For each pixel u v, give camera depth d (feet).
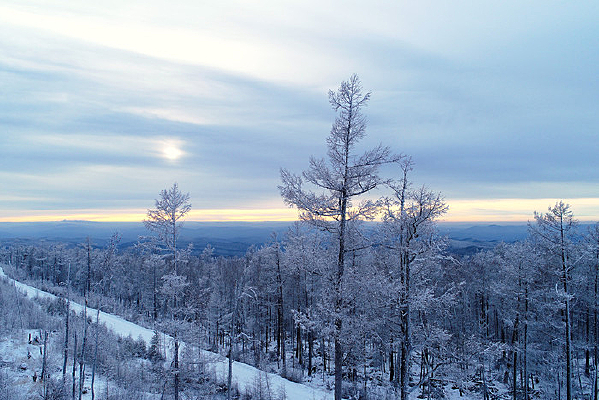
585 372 94.43
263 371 79.71
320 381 86.79
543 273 77.36
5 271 194.08
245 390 62.75
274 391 63.36
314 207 39.37
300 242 42.96
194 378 62.95
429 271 51.70
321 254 40.01
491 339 114.93
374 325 40.16
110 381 57.98
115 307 142.41
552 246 68.54
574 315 91.20
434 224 48.26
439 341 49.29
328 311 36.96
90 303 131.44
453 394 82.12
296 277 96.22
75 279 195.93
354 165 38.58
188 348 54.80
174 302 55.26
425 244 48.93
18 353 58.59
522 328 81.46
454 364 50.65
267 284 119.03
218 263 252.01
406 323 48.03
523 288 79.87
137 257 215.10
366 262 42.96
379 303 39.37
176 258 56.13
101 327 80.18
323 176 38.78
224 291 166.50
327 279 39.47
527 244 82.28
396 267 52.11
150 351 75.72
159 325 54.75
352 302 38.32
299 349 118.83
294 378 81.41
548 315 76.69
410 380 91.66
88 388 53.16
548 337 79.71
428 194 47.85
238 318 132.67
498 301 106.22
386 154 37.65
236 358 93.97
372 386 84.17
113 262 165.17
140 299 199.52
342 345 37.47
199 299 58.80
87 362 63.16
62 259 226.79
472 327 118.93
